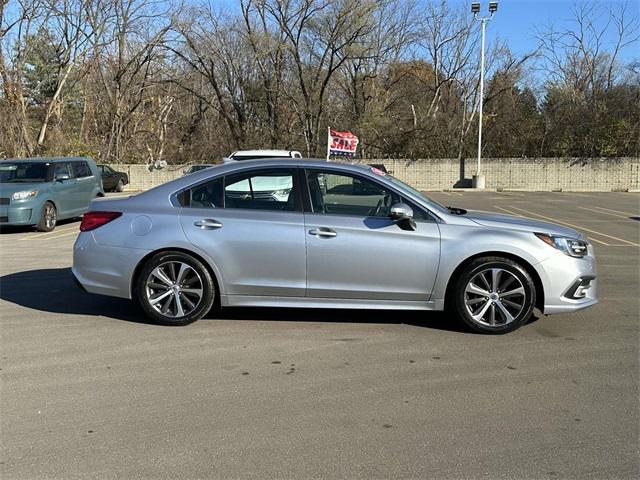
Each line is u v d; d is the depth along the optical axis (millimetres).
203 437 3441
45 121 33719
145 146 38438
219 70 37188
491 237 5270
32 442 3383
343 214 5445
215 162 37250
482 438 3436
